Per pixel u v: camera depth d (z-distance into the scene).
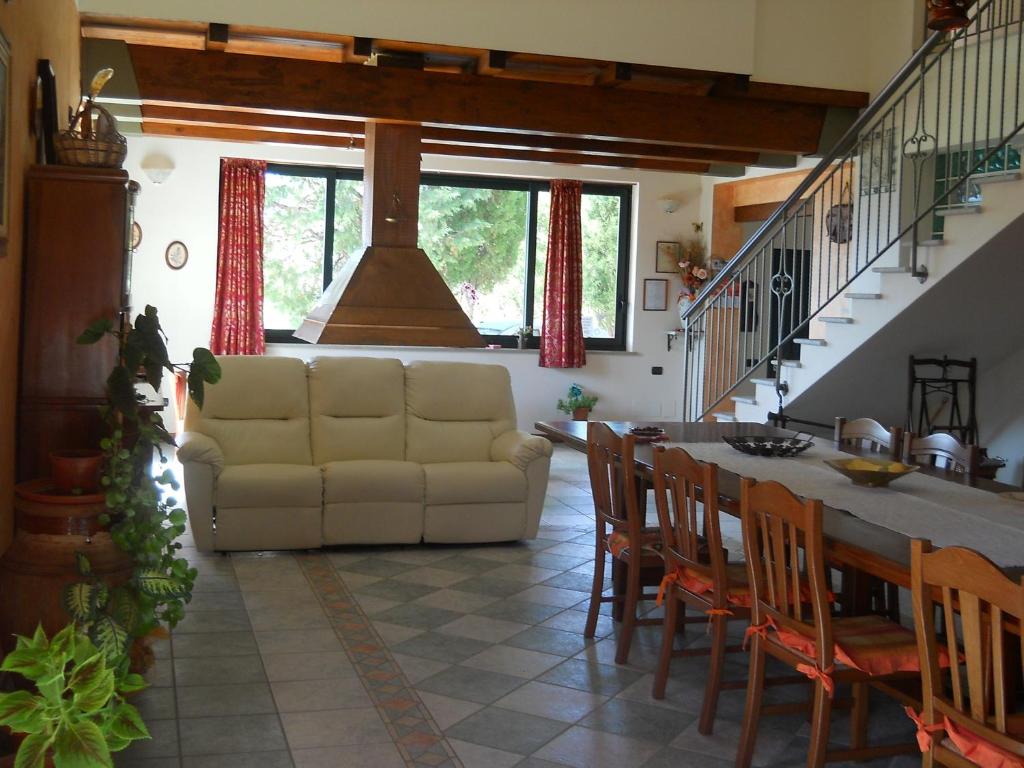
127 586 3.29
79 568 3.25
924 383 6.70
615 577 4.45
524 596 4.76
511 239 9.86
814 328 8.74
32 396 3.82
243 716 3.31
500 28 5.99
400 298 6.30
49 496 3.28
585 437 4.40
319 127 7.06
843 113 6.96
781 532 2.83
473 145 7.92
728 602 3.28
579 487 7.60
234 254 8.83
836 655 2.74
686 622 4.09
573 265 9.77
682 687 3.70
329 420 5.91
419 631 4.22
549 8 6.07
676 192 10.03
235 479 5.29
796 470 3.77
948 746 2.20
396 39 5.81
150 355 3.59
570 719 3.36
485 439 6.13
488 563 5.36
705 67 6.39
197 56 5.90
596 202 10.05
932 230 6.84
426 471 5.64
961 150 5.71
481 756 3.06
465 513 5.65
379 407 6.00
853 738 3.10
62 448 3.84
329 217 9.29
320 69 6.04
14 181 3.57
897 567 2.46
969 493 3.38
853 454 4.19
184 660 3.80
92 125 3.90
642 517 4.31
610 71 6.26
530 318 9.97
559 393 9.92
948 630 2.22
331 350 9.33
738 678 3.81
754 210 9.65
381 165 6.30
